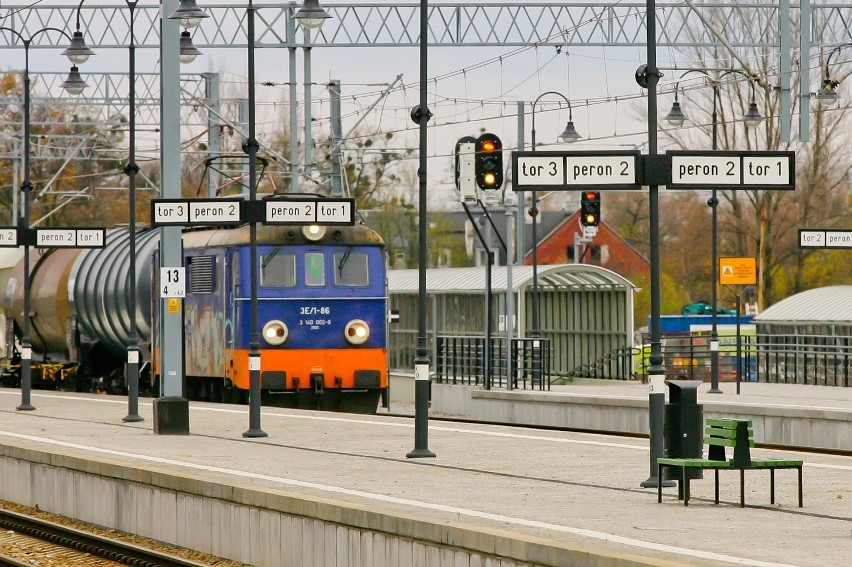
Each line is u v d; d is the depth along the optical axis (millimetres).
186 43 110750
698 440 50719
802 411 84125
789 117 89312
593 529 39625
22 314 131250
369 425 81688
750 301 185750
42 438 73500
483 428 79125
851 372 122312
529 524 40594
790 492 49250
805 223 192625
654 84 52625
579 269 127688
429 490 49875
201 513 48969
